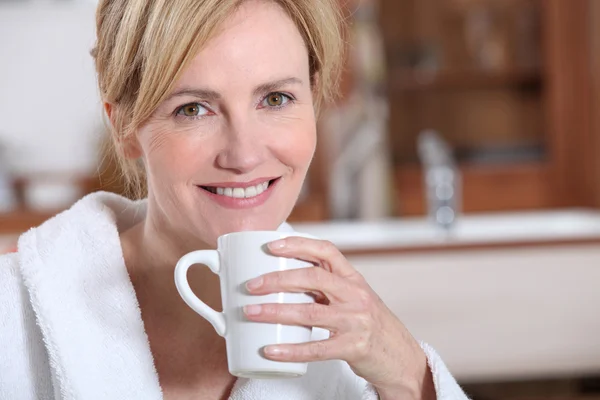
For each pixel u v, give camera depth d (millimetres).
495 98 4906
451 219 3445
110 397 1070
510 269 2789
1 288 1127
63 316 1077
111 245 1106
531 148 4859
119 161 1202
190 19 903
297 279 841
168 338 1127
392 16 4898
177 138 946
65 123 4797
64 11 4770
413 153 4875
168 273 1108
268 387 1093
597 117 4781
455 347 2787
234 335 849
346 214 4090
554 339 2795
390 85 4859
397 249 2789
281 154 957
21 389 1132
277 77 941
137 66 982
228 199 960
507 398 3590
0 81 4766
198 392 1138
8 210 4062
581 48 4785
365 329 888
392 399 985
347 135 4078
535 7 4871
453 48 4906
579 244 2793
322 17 1015
